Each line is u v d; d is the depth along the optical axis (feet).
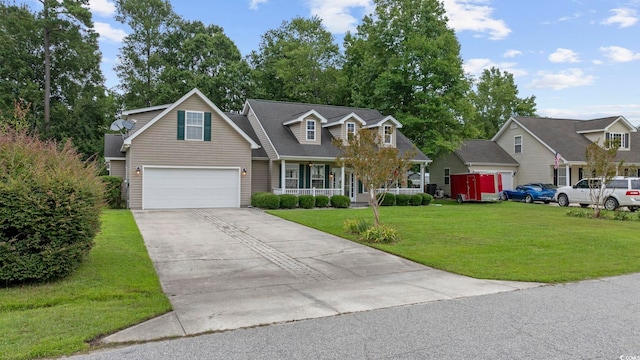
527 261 29.35
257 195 67.21
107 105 114.01
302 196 68.69
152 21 125.80
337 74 121.80
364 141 39.37
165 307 18.44
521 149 104.73
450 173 108.78
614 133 99.76
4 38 99.91
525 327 16.06
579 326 16.16
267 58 133.69
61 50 107.45
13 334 14.74
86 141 105.91
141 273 24.45
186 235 39.73
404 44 92.22
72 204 21.79
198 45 123.65
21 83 102.63
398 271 27.09
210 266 27.89
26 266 20.63
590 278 24.94
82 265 25.18
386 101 94.73
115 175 73.41
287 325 16.40
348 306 19.17
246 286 23.02
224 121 67.46
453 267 27.66
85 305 18.56
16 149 21.79
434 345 14.19
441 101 87.51
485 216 56.65
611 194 67.05
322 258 30.83
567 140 100.07
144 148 62.49
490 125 161.58
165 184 63.93
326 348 13.93
